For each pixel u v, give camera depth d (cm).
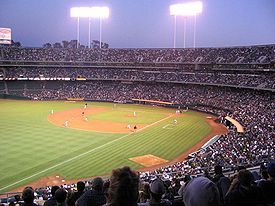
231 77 9525
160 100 10156
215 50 10688
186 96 9988
